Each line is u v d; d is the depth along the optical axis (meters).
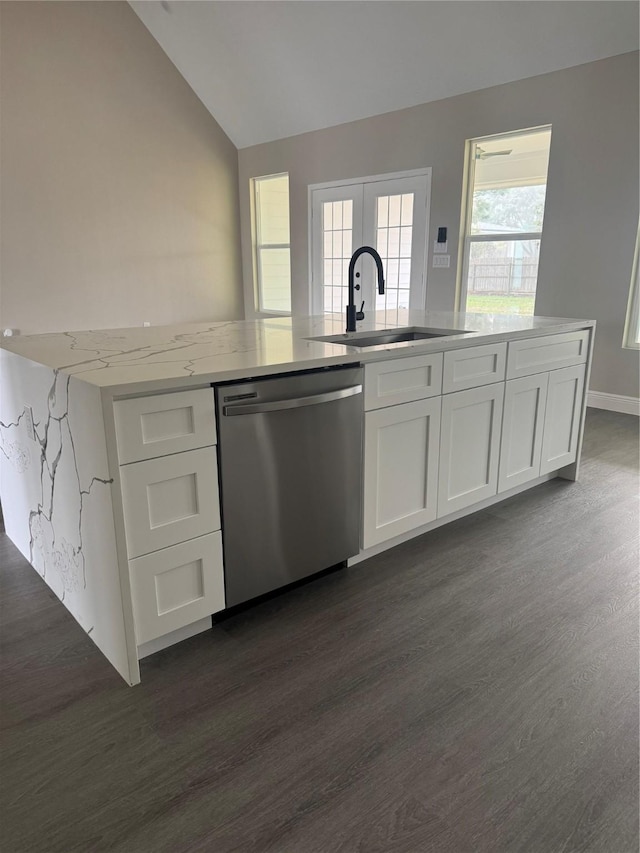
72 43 5.83
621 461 3.48
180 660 1.74
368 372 2.03
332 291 6.89
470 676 1.66
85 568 1.75
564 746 1.41
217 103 6.86
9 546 2.47
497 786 1.30
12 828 1.21
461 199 5.39
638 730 1.46
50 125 5.83
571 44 4.30
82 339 2.27
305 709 1.54
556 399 2.87
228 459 1.73
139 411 1.51
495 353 2.47
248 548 1.85
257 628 1.89
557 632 1.86
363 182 6.18
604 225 4.52
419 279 5.92
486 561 2.30
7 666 1.72
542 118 4.70
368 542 2.22
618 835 1.18
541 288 4.98
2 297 5.81
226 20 5.64
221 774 1.34
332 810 1.24
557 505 2.83
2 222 5.70
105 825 1.22
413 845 1.16
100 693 1.61
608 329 4.66
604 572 2.22
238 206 7.59
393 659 1.74
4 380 2.12
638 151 4.24
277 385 1.78
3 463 2.36
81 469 1.63
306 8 5.04
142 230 6.70
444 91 5.23
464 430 2.45
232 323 2.93
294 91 6.12
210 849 1.16
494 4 4.25
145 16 6.16
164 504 1.62
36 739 1.45
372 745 1.42
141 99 6.41
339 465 2.03
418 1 4.49
